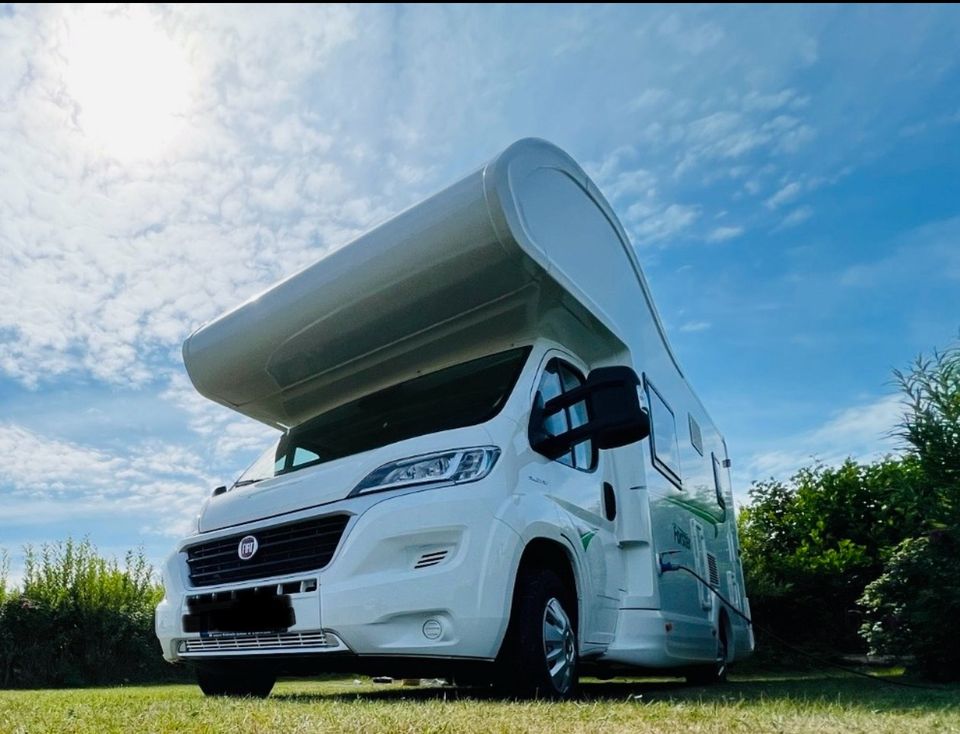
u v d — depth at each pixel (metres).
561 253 4.86
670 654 5.36
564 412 4.78
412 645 3.50
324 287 4.96
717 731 2.29
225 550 4.33
